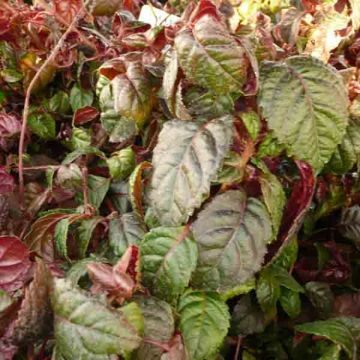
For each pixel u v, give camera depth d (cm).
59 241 28
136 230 28
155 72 29
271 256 28
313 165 27
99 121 37
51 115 39
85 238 29
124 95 29
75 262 28
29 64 37
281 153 30
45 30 37
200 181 25
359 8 34
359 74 33
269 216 27
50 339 23
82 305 21
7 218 29
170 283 26
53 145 40
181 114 26
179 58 25
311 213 35
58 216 29
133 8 45
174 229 26
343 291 36
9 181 31
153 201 25
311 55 30
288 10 40
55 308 22
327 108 26
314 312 35
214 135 25
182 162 25
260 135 27
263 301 30
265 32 30
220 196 27
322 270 36
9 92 39
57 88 40
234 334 32
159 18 40
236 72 25
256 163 27
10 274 24
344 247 36
